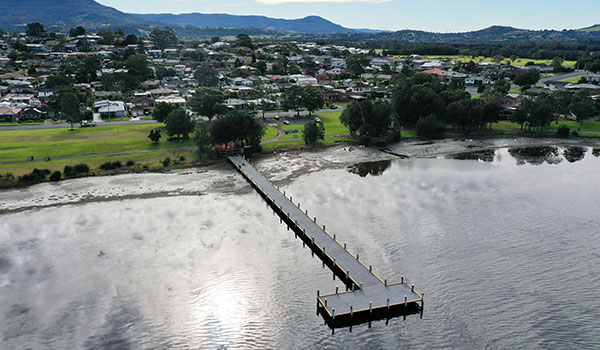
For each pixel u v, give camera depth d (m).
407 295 58.75
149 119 167.00
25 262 67.19
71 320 54.00
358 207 89.00
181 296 59.16
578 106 166.00
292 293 60.84
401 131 158.12
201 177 108.38
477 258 69.19
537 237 76.44
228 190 100.19
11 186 98.81
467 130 158.62
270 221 83.75
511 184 103.69
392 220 82.56
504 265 67.12
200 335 52.09
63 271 64.81
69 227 79.50
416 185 102.88
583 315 55.69
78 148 125.06
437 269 65.94
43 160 113.81
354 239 74.69
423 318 55.78
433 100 160.62
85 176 106.25
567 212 87.19
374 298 58.12
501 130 159.00
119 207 89.06
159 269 65.50
